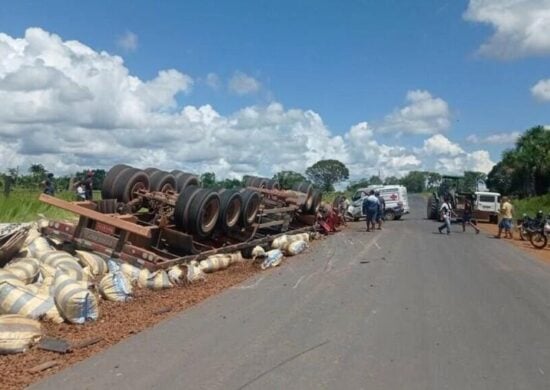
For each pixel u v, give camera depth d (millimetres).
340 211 32500
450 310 9930
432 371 6629
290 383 6180
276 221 19297
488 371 6656
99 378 6301
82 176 24469
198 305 10141
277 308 9898
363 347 7559
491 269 15602
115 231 13352
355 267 15227
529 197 61906
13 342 7168
